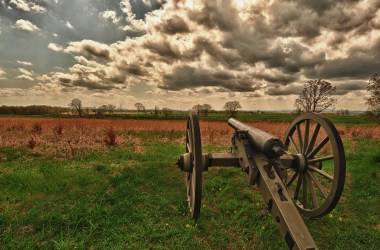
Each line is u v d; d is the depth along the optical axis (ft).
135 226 12.50
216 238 11.81
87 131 57.47
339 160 10.85
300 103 144.05
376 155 26.25
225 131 59.00
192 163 12.02
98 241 11.40
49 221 12.71
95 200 15.39
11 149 32.65
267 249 11.17
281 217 8.59
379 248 11.44
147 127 75.82
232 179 20.25
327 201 11.44
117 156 29.04
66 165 24.00
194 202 11.25
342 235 12.24
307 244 7.35
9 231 11.98
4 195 15.78
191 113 12.50
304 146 13.39
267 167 10.50
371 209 15.20
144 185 18.47
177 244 11.21
